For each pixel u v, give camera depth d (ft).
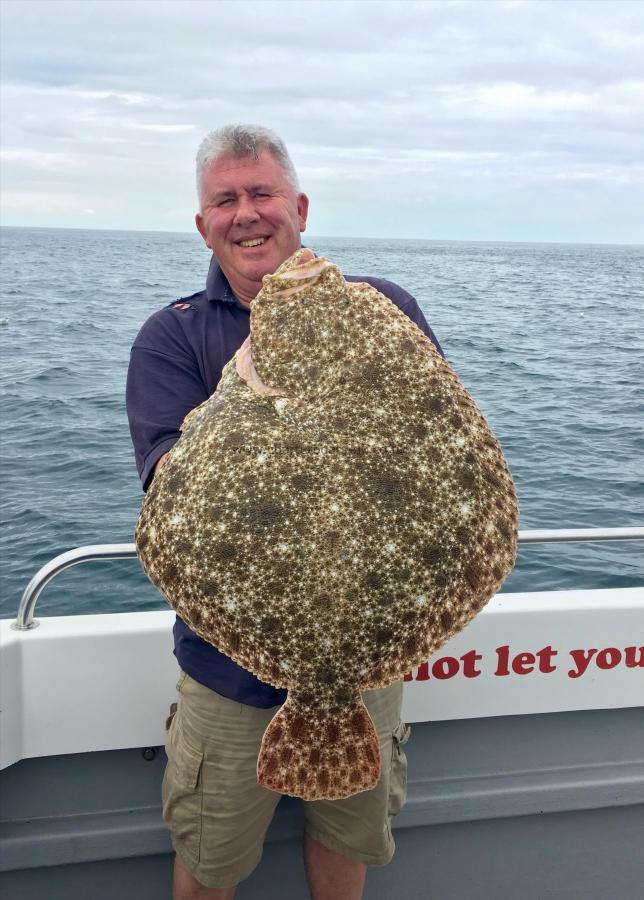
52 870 8.29
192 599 5.19
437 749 8.93
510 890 8.95
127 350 75.41
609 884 9.10
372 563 4.96
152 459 6.58
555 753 9.09
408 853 8.76
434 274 272.10
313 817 7.31
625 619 8.90
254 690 6.65
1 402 47.91
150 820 8.36
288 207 7.30
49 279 200.44
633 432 41.11
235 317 7.52
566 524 26.73
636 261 563.07
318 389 5.41
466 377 59.16
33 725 8.16
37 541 25.00
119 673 8.24
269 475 5.07
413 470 5.13
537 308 139.44
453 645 8.67
